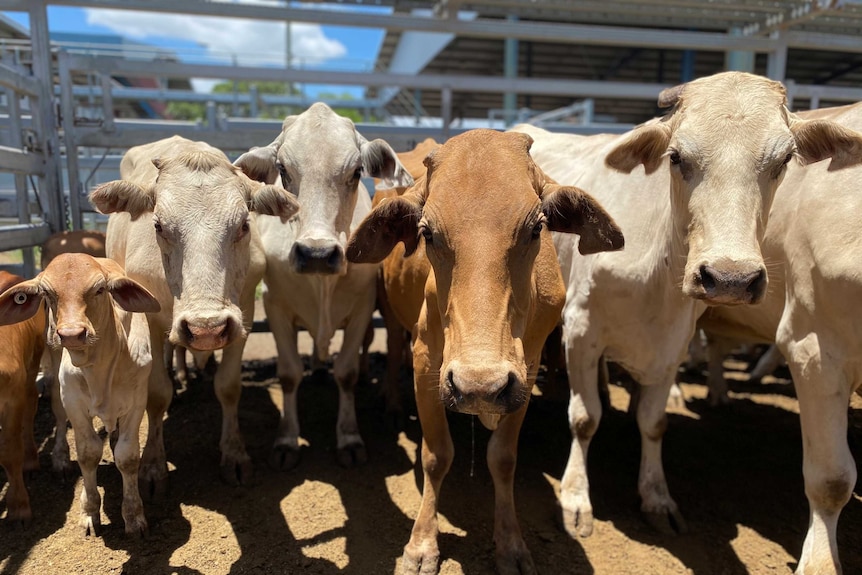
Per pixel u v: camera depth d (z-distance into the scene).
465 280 2.62
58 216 6.18
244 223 3.50
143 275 4.04
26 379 3.89
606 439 5.15
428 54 17.14
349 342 4.84
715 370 5.85
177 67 6.77
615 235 2.99
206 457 4.62
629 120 24.19
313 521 3.88
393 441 5.02
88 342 3.09
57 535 3.65
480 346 2.50
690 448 4.98
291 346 4.76
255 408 5.55
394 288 4.39
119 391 3.55
